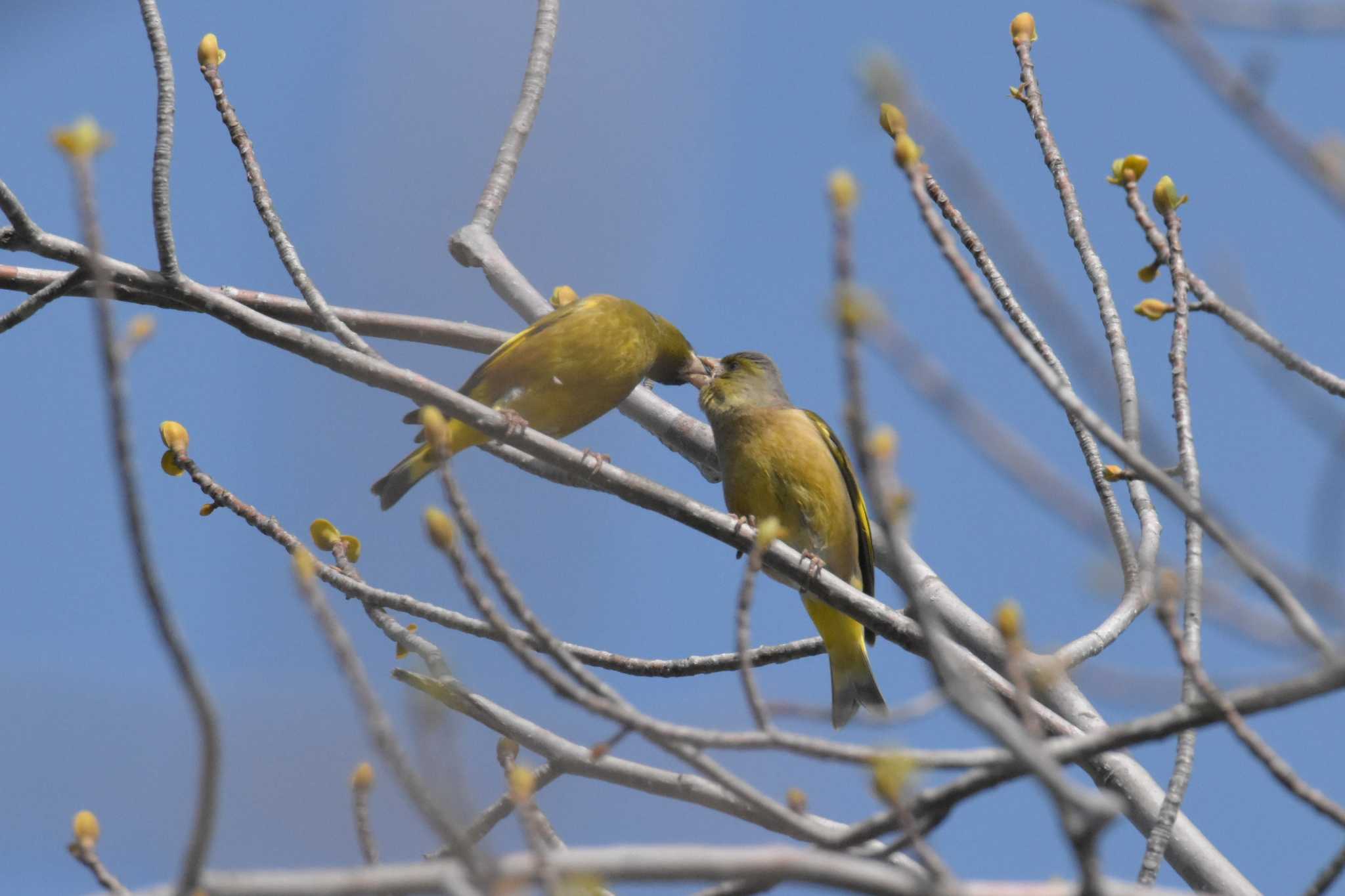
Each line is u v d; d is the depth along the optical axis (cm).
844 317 618
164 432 1112
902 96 791
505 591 709
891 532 621
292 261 1210
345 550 1115
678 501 1159
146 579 570
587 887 558
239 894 568
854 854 712
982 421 797
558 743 1040
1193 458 982
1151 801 1088
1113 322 1101
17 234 1060
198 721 568
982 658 1253
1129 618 1084
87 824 801
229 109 1248
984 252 1122
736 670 1075
